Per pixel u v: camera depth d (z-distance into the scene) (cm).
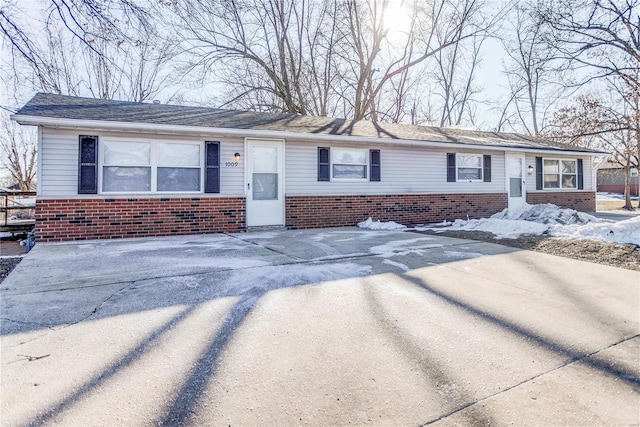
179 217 820
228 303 343
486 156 1228
